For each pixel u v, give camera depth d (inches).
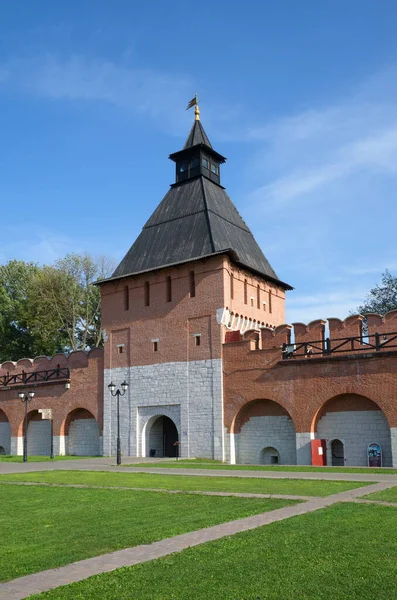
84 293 2573.8
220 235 1502.2
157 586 327.3
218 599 306.2
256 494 677.9
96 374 1647.4
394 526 468.4
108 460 1374.3
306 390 1249.4
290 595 311.1
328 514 521.7
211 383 1392.7
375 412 1190.9
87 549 418.3
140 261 1583.4
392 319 1203.9
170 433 1560.0
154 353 1508.4
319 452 1212.5
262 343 1365.7
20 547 428.8
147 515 550.6
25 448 1423.5
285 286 1680.6
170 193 1665.8
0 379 1934.1
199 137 1670.8
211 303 1421.0
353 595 310.5
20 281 2817.4
